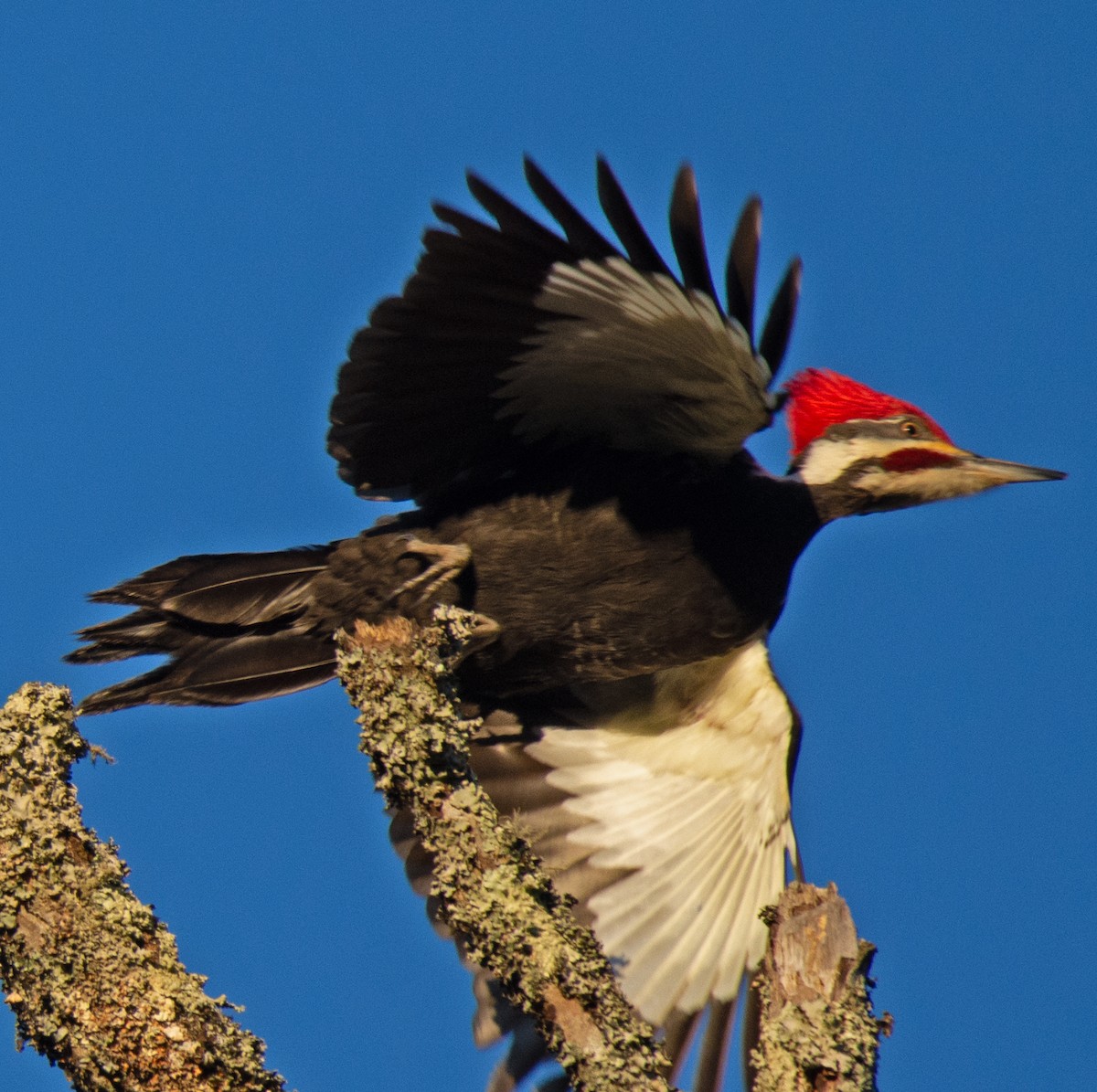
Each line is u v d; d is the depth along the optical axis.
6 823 7.86
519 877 8.57
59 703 8.24
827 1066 7.91
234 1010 7.64
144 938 7.66
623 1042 8.04
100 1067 7.41
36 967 7.54
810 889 8.52
